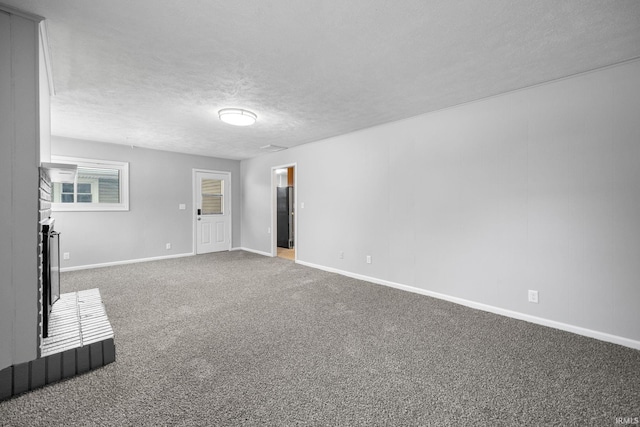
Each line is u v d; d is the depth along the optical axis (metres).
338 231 4.57
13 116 1.59
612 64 2.24
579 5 1.59
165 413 1.49
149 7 1.59
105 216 4.99
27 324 1.65
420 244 3.52
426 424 1.43
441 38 1.92
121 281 4.05
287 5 1.59
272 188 5.99
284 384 1.75
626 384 1.74
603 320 2.30
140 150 5.38
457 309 3.00
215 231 6.50
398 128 3.72
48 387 1.69
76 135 4.45
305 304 3.17
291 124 3.89
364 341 2.31
